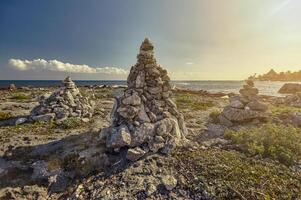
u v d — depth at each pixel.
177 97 34.69
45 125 16.98
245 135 13.09
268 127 13.66
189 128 15.73
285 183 8.73
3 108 25.45
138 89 13.12
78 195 8.56
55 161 10.59
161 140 11.45
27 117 19.00
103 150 11.43
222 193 8.11
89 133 14.42
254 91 18.28
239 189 8.28
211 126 16.56
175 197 8.10
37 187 9.12
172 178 8.98
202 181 8.77
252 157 10.77
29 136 14.46
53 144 12.98
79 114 19.89
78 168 10.26
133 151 10.53
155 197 8.13
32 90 54.47
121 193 8.34
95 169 10.16
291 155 10.64
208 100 34.12
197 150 11.53
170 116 13.09
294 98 30.64
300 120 16.73
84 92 43.75
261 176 9.09
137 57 13.90
